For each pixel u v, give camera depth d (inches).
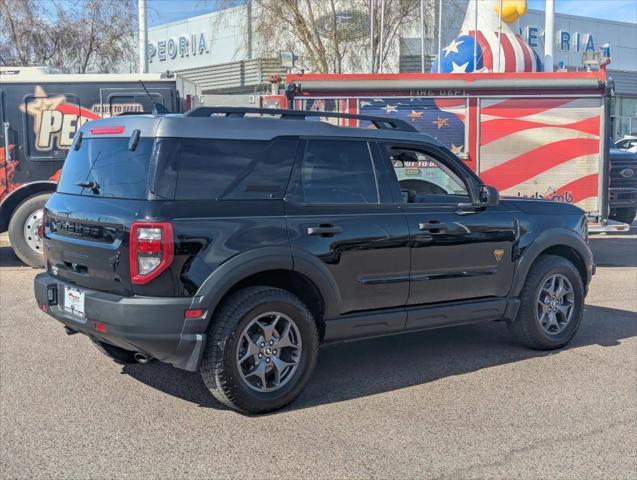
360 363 229.9
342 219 192.5
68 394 195.5
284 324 183.5
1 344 244.1
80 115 388.5
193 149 175.5
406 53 800.9
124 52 805.2
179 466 152.0
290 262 181.0
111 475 147.4
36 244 389.7
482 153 403.9
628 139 761.6
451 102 400.8
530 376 217.2
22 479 145.0
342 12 740.7
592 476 150.3
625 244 542.0
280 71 724.0
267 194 183.5
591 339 261.1
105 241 172.7
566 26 1282.0
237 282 174.6
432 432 172.6
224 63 1096.8
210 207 173.2
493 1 578.9
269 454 158.6
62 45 778.2
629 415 185.5
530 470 152.7
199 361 169.8
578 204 409.4
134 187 172.7
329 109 399.5
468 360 233.9
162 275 164.7
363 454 159.3
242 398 175.6
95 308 171.8
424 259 208.7
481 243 221.6
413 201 214.4
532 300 236.8
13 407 185.3
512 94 400.8
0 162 386.0
